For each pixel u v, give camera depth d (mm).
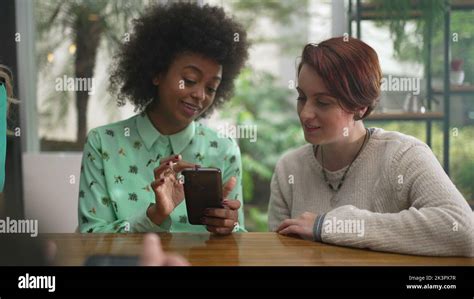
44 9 2305
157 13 1251
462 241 791
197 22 1183
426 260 773
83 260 584
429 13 1984
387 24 2049
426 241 800
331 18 2205
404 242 807
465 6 1999
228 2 3574
